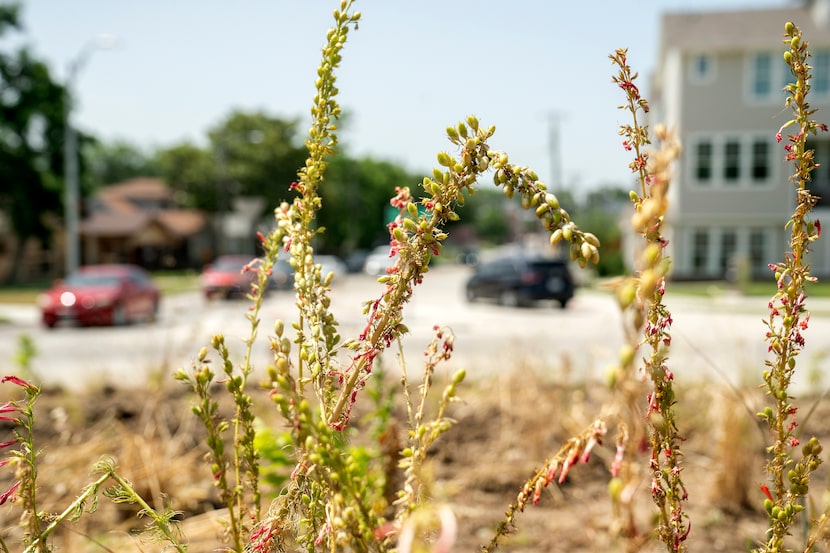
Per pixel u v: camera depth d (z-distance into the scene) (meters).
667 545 1.16
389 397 3.26
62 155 45.56
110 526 3.39
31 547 1.18
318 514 1.13
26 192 44.59
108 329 17.98
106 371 7.25
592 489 4.61
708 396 5.47
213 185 68.88
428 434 1.02
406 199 1.14
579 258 0.92
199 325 5.80
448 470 4.83
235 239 70.81
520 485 4.59
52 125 44.56
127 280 19.97
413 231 1.08
